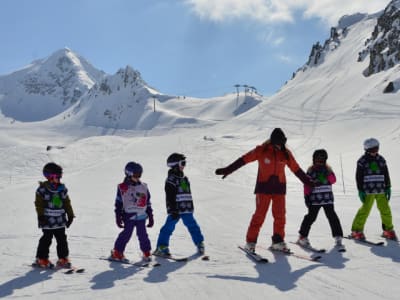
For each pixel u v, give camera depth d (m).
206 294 4.68
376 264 5.80
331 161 30.81
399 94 67.69
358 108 67.38
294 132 66.44
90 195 15.75
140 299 4.57
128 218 6.32
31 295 4.77
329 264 5.85
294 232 8.22
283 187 6.59
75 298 4.64
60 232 6.04
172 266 5.94
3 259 6.49
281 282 5.05
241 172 26.92
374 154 7.46
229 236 7.99
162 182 20.17
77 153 41.53
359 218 7.41
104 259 6.41
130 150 40.62
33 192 17.59
